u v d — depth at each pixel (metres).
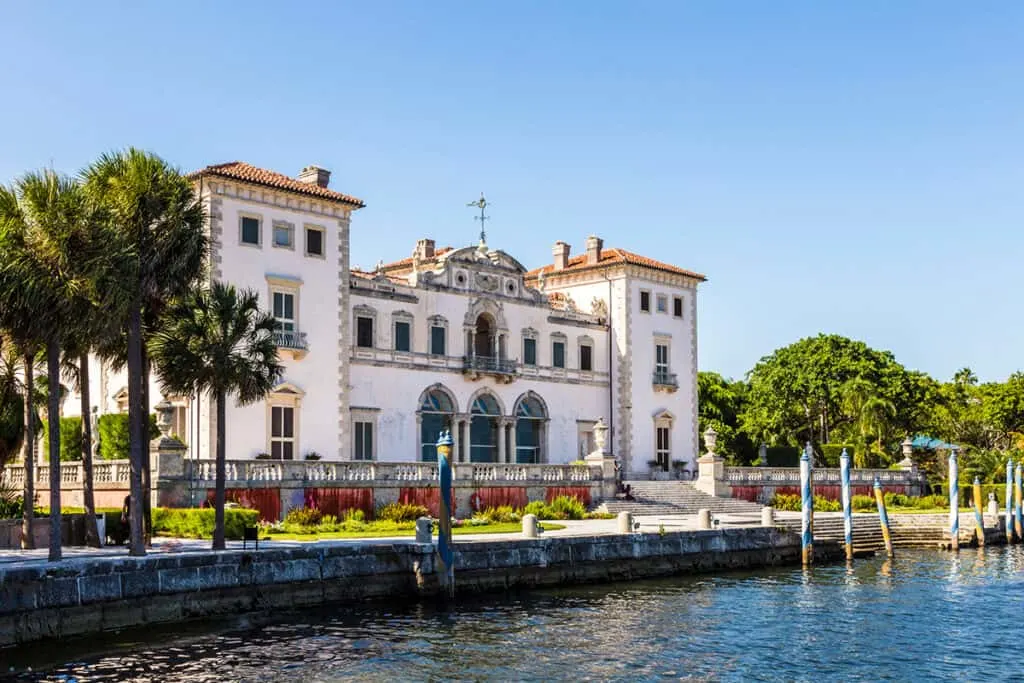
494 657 31.88
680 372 88.56
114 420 57.56
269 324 41.88
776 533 57.31
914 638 35.59
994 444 106.56
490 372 75.06
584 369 83.12
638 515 68.12
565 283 88.81
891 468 97.38
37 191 33.22
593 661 31.64
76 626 32.47
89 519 40.81
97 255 33.31
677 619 38.69
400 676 29.34
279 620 36.38
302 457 62.22
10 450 45.78
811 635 35.97
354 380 67.12
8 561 33.72
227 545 41.16
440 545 42.16
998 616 39.84
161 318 40.09
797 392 105.94
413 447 70.62
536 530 46.91
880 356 107.56
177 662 30.08
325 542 42.34
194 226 37.69
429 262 79.25
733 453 106.06
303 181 66.94
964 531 70.44
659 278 87.31
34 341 34.09
